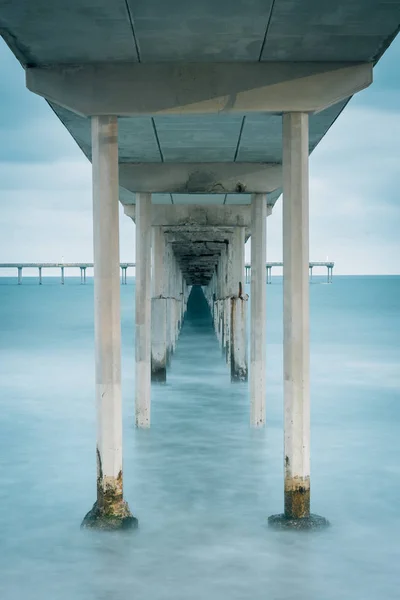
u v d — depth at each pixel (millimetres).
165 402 21922
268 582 8875
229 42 9164
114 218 10250
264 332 17219
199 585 8781
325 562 9516
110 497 10531
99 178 10195
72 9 8086
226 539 10289
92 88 10000
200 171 15875
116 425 10383
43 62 9922
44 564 9461
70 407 21641
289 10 8148
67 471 14102
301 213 10117
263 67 9930
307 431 10328
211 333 53844
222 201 21328
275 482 13141
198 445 16016
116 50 9453
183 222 21656
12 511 11625
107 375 10289
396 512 11562
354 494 12539
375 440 16938
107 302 10258
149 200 16484
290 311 10148
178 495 12375
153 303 25234
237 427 17922
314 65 9914
